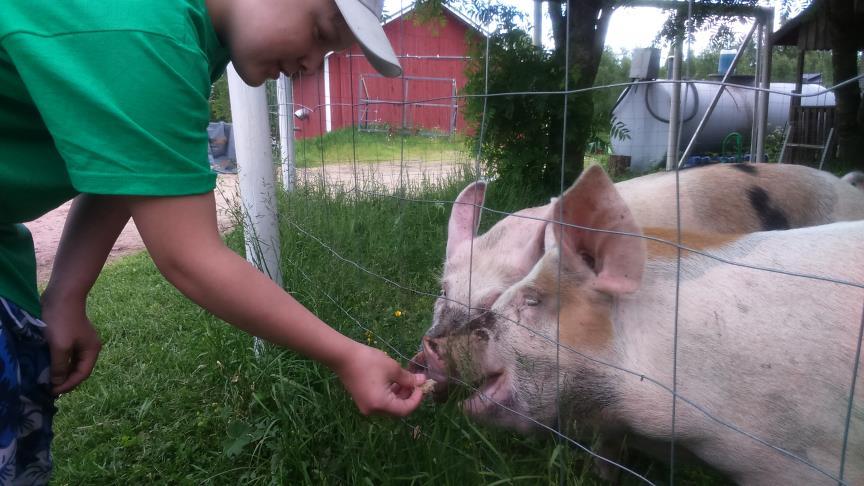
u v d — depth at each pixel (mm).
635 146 10414
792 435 1796
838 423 1721
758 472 1897
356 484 2227
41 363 1720
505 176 7090
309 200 4762
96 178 1255
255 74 1618
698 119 9305
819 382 1739
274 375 2924
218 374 3355
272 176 3549
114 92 1240
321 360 1590
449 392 2531
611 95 10891
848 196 3924
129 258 6828
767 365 1813
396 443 2287
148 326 4352
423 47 17125
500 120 6953
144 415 3156
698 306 1996
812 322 1782
